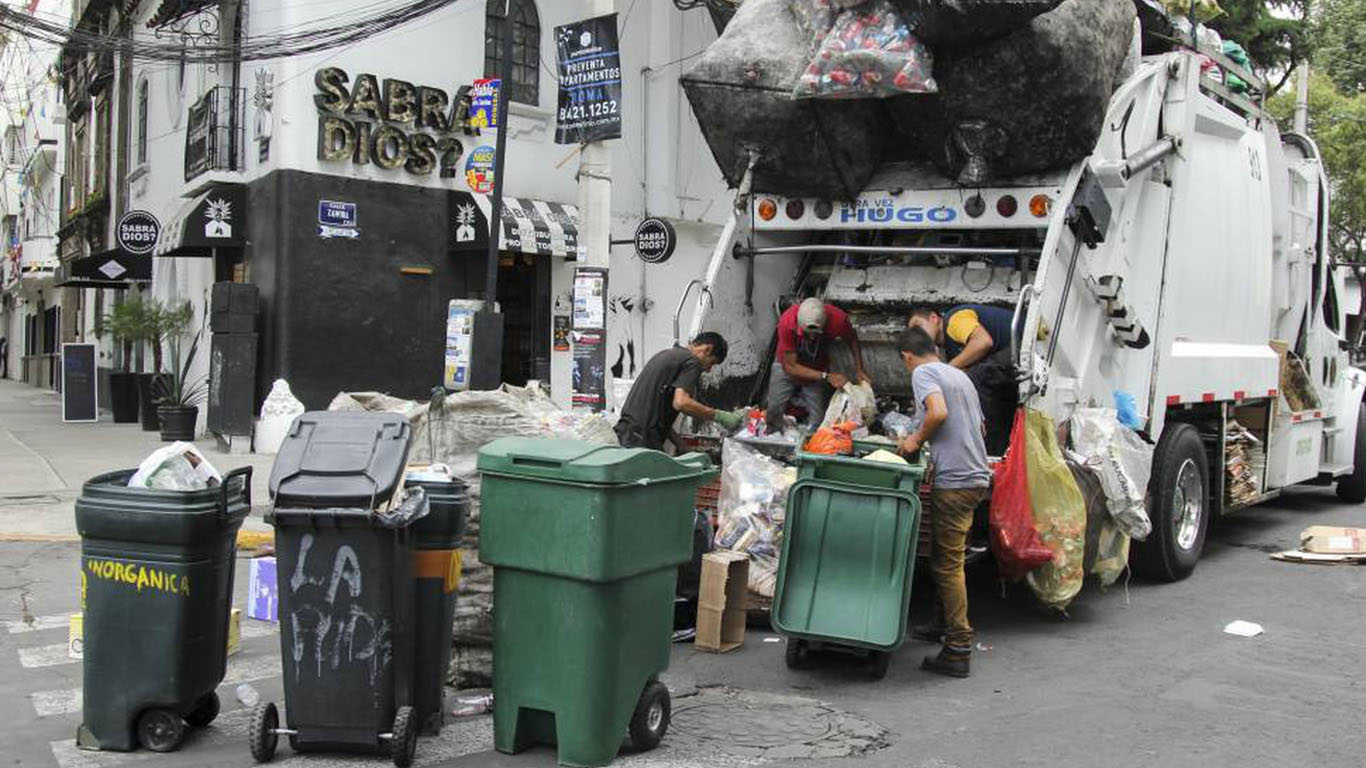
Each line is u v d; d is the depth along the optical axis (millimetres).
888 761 4676
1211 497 8781
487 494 4621
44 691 5465
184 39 16578
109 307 24438
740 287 7945
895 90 6461
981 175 6867
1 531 9383
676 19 16719
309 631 4426
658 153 16672
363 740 4461
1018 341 6410
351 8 13875
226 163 14938
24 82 27469
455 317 11203
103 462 13266
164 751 4656
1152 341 7668
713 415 7336
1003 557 6328
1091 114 6512
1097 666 6090
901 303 7746
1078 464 6641
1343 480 11766
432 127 14547
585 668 4457
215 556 4715
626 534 4469
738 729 5039
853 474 5891
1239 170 8914
